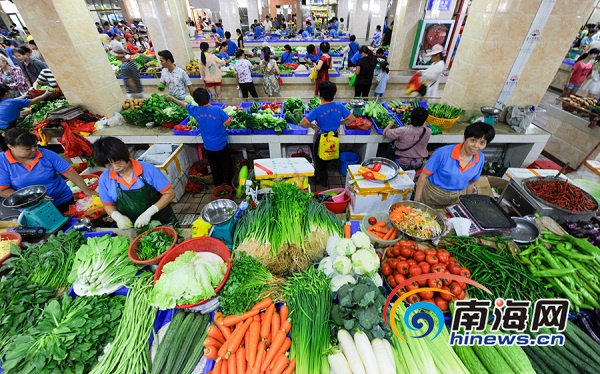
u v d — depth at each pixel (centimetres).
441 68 506
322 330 140
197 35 1413
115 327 143
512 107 397
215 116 337
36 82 515
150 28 719
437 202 260
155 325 150
